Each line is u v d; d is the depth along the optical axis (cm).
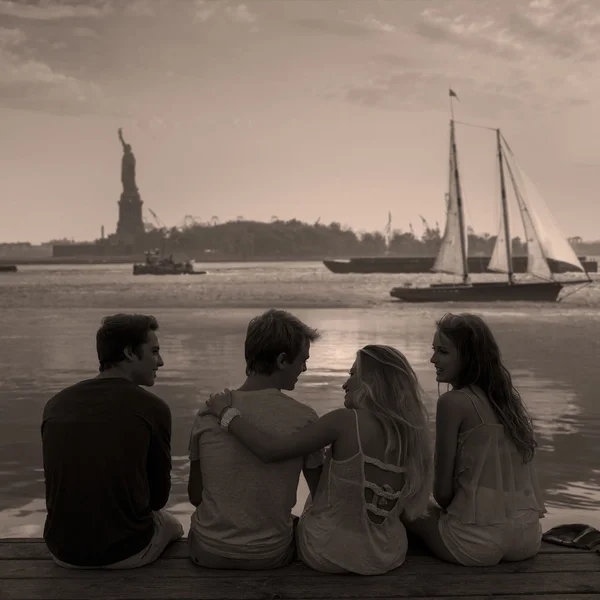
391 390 332
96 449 330
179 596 317
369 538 335
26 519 618
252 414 335
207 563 345
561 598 317
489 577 339
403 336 2562
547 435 930
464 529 349
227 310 4347
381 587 327
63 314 4056
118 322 347
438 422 354
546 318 3562
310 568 346
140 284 10406
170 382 1398
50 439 335
